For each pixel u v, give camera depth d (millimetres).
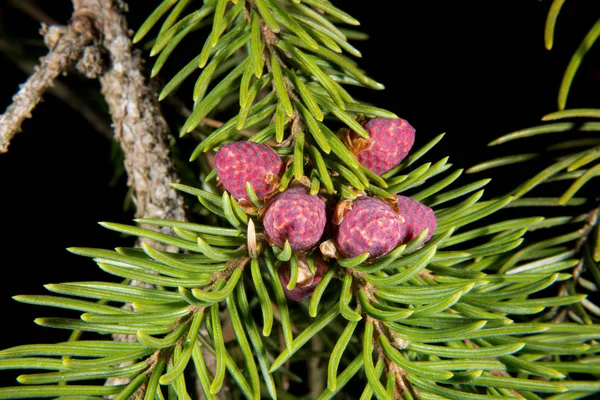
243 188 347
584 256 402
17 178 559
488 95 537
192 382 415
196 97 359
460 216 366
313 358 472
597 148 394
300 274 346
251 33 362
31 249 555
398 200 350
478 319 339
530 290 367
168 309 341
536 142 497
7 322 537
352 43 561
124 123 410
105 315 336
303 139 352
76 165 569
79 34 397
